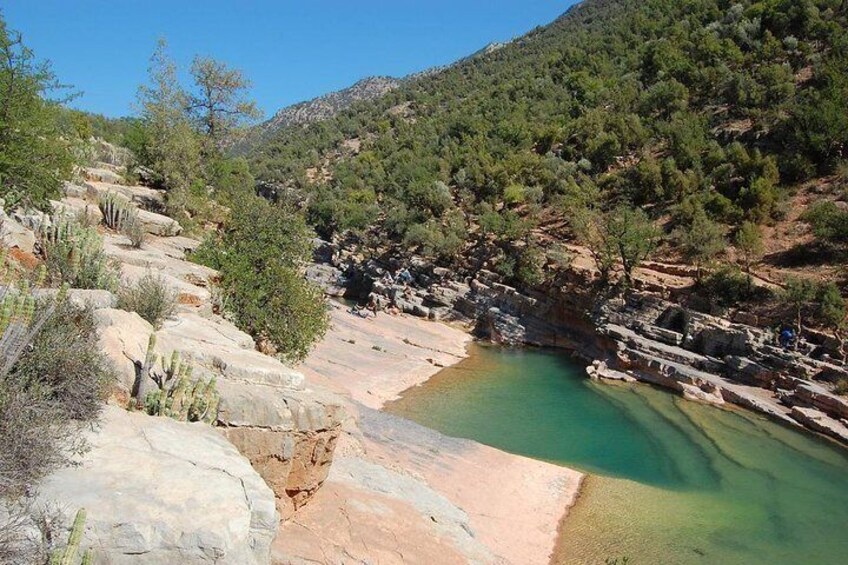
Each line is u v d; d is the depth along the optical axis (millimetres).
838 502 22922
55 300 8992
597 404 35438
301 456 11242
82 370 7969
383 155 125438
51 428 7016
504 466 23750
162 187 39000
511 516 19578
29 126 18656
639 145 76688
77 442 7359
